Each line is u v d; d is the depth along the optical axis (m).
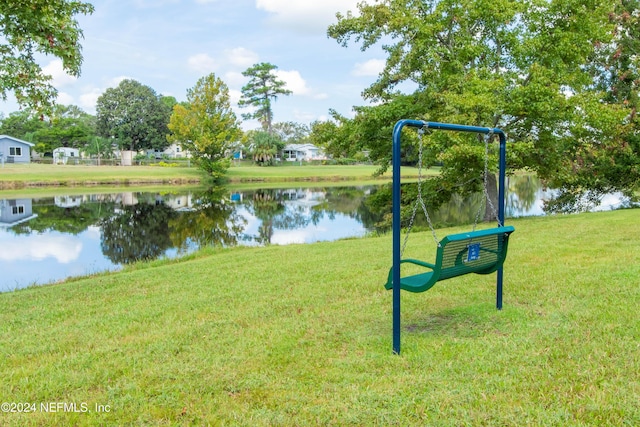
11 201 28.02
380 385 3.42
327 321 5.00
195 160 47.75
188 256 11.38
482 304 5.21
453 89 14.99
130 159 65.88
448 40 16.23
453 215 22.91
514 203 26.81
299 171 59.28
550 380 3.33
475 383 3.36
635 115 18.88
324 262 8.50
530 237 9.86
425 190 17.97
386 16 16.75
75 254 13.53
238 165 68.69
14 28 7.75
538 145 15.20
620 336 4.00
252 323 5.08
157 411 3.20
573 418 2.84
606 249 7.98
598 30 14.74
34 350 4.55
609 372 3.38
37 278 10.63
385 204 19.81
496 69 15.59
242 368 3.85
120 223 19.83
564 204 22.16
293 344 4.35
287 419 3.02
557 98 13.26
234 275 7.80
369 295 6.01
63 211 23.72
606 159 19.08
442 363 3.73
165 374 3.78
